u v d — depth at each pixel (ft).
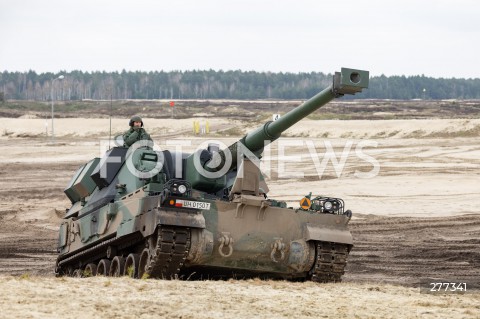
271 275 147.43
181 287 116.78
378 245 232.73
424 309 105.81
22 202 338.34
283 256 141.59
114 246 152.46
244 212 139.95
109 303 98.22
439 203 309.83
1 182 390.01
